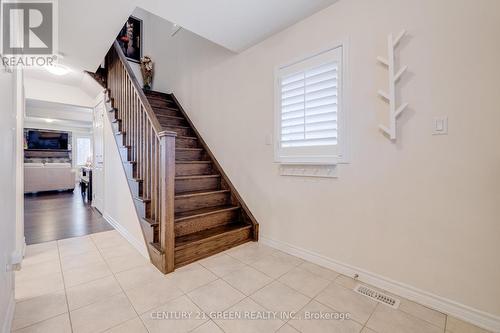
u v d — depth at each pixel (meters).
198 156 3.58
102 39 2.54
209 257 2.37
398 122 1.73
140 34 5.29
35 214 4.22
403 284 1.73
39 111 5.78
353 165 1.98
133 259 2.32
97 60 3.11
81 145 9.62
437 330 1.41
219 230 2.62
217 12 2.13
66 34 2.44
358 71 1.93
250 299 1.69
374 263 1.88
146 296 1.72
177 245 2.18
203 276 2.00
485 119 1.42
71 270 2.10
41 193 7.10
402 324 1.46
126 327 1.41
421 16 1.62
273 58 2.57
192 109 3.96
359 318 1.51
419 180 1.66
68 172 7.71
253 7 2.06
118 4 1.97
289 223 2.48
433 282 1.61
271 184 2.65
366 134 1.90
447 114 1.54
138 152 2.70
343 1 2.00
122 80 3.20
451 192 1.54
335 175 2.10
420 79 1.63
